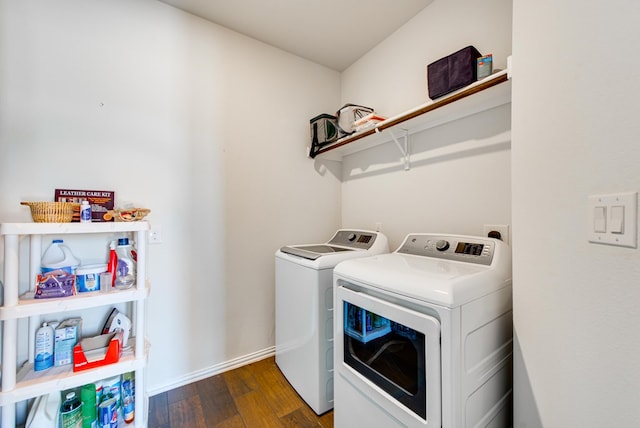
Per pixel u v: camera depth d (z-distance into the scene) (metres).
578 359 0.73
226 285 1.93
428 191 1.77
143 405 1.27
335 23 1.92
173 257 1.73
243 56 2.03
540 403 0.86
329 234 2.47
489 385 0.99
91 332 1.46
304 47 2.20
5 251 1.02
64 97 1.42
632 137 0.60
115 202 1.55
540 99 0.85
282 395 1.63
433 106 1.47
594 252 0.69
